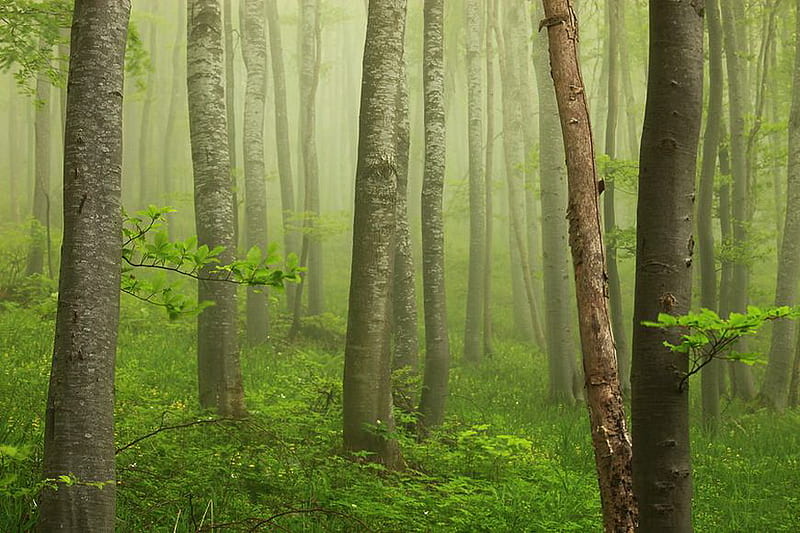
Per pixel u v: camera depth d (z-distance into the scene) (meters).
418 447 9.12
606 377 3.78
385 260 8.55
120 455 6.59
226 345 10.05
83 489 4.21
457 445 10.05
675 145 3.78
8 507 4.83
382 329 8.50
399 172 12.29
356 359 8.41
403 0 8.91
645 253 3.78
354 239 8.59
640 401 3.71
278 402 9.93
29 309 15.97
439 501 6.82
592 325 3.80
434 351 11.09
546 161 16.62
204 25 10.84
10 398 8.73
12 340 13.13
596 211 3.88
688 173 3.80
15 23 9.35
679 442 3.65
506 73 27.28
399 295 12.32
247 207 20.31
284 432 8.55
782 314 3.29
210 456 6.98
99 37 4.52
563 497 7.77
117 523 5.14
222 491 6.17
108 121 4.50
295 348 17.41
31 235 19.22
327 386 10.65
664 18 3.84
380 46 8.70
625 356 15.09
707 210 14.25
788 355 16.91
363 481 7.19
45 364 11.41
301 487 6.65
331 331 20.00
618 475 3.73
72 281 4.35
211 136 10.69
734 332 3.41
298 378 12.34
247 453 7.42
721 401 17.20
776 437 13.27
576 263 3.86
